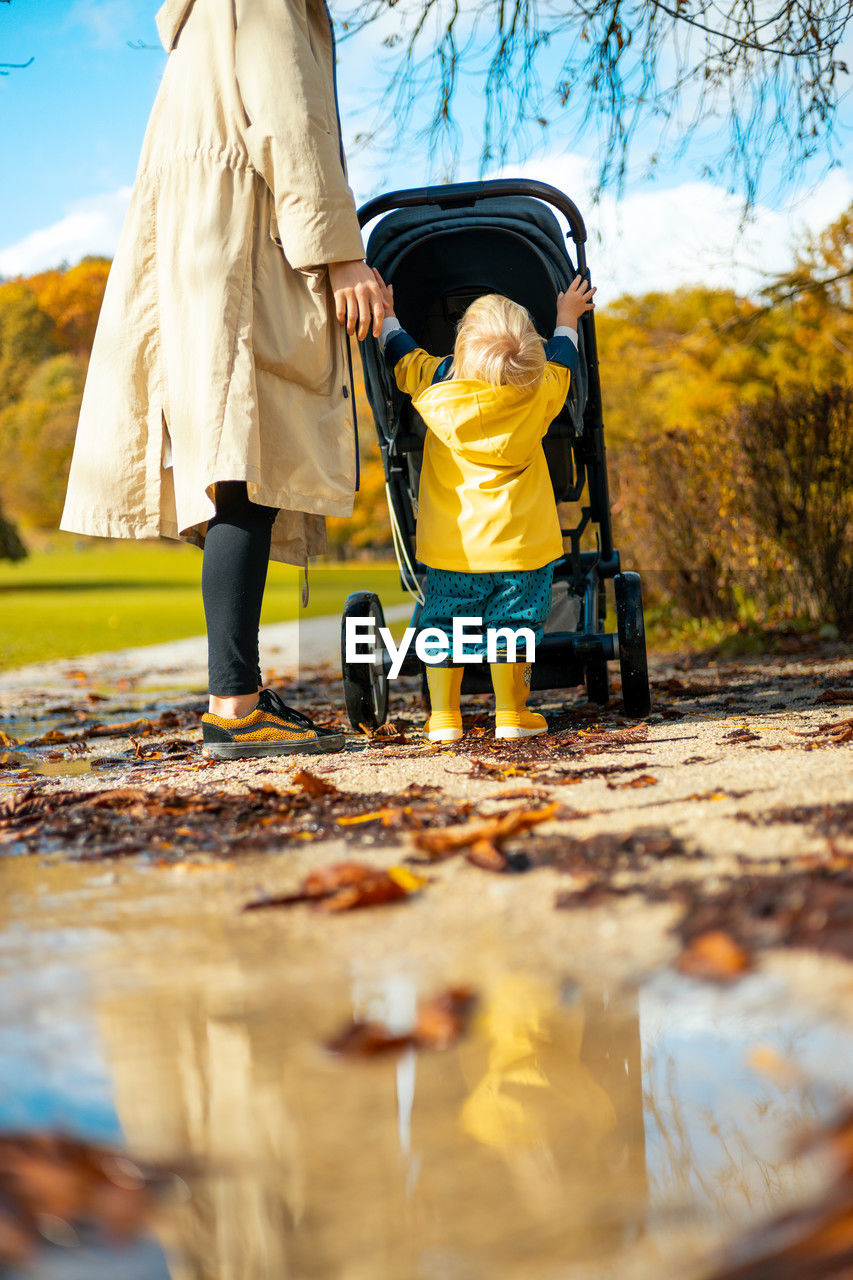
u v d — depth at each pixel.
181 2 2.86
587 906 1.37
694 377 16.58
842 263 12.30
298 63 2.68
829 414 6.46
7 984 1.22
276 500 2.76
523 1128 0.88
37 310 36.78
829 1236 0.70
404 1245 0.74
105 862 1.78
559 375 3.03
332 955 1.27
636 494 7.83
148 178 2.87
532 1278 0.70
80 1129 0.90
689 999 1.10
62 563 38.66
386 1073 0.99
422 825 1.87
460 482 3.00
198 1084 0.97
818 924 1.19
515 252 3.27
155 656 8.12
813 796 1.84
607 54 4.67
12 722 4.55
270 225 2.77
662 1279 0.69
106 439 2.89
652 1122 0.88
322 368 2.85
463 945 1.28
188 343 2.75
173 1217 0.78
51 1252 0.73
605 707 3.97
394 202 3.31
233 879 1.63
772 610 6.86
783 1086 0.92
